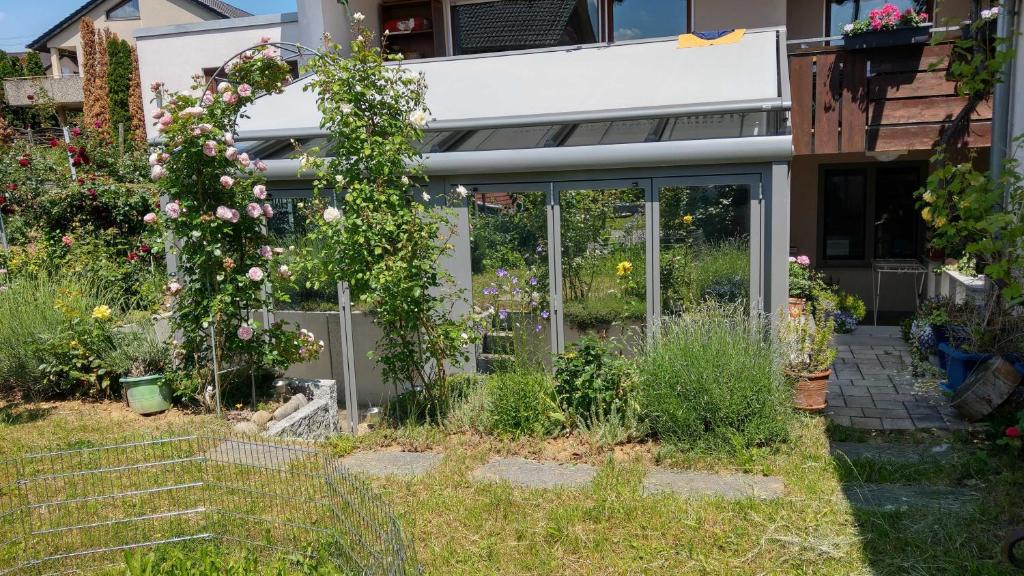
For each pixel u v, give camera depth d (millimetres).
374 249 6418
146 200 11539
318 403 7301
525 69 9789
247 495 5074
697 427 5934
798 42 9305
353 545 4062
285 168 7965
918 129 8695
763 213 6977
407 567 3713
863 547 4383
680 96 8719
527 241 7719
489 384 6867
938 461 5625
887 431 6383
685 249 7254
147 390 7535
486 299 7879
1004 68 6969
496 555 4461
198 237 7090
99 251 10758
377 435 6680
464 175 7793
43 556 4477
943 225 6301
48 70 39688
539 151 7383
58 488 5527
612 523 4793
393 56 6645
